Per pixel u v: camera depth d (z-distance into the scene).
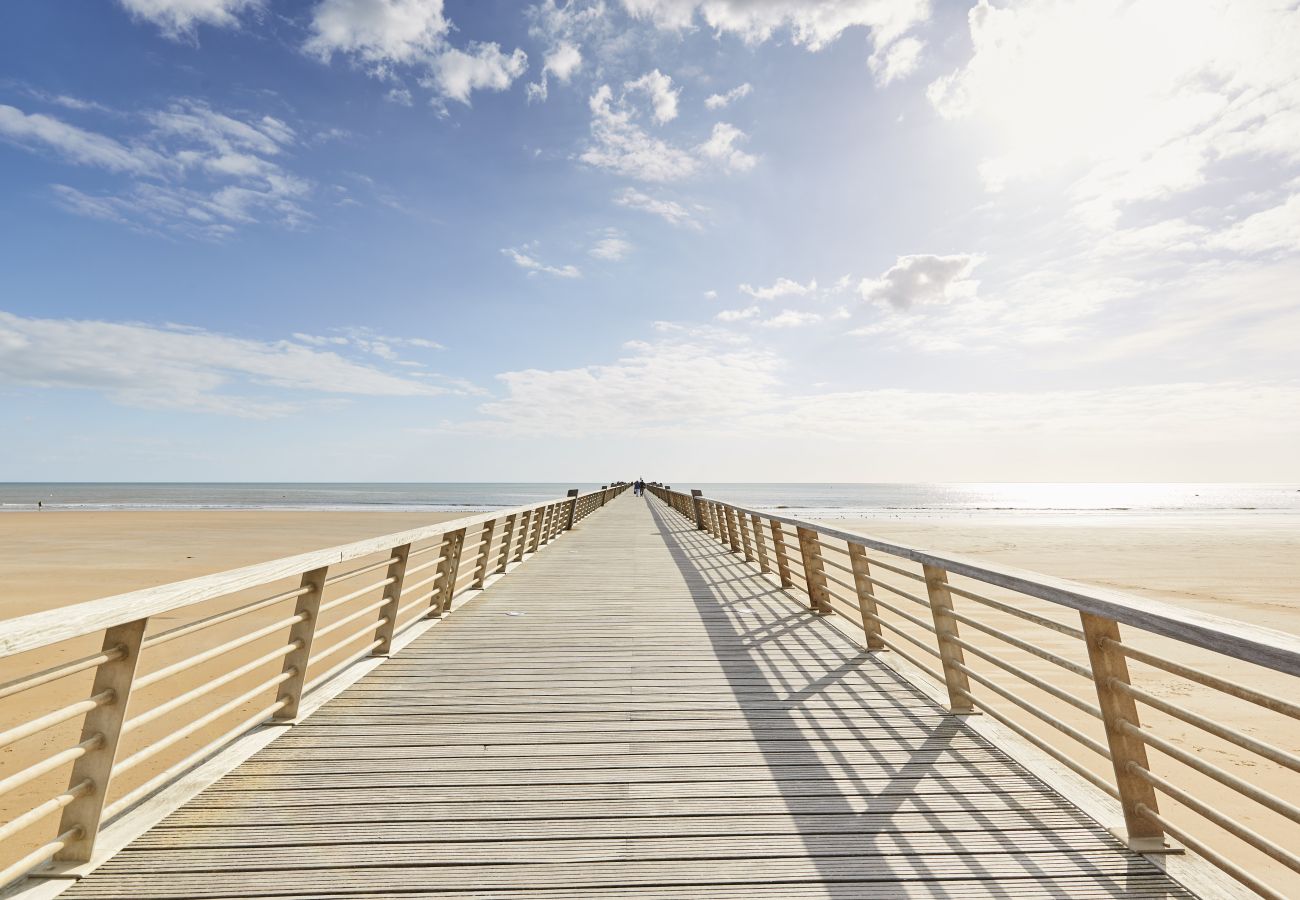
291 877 2.05
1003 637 2.89
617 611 6.05
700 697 3.74
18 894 1.92
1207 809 1.82
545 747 3.04
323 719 3.37
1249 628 1.56
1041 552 18.66
